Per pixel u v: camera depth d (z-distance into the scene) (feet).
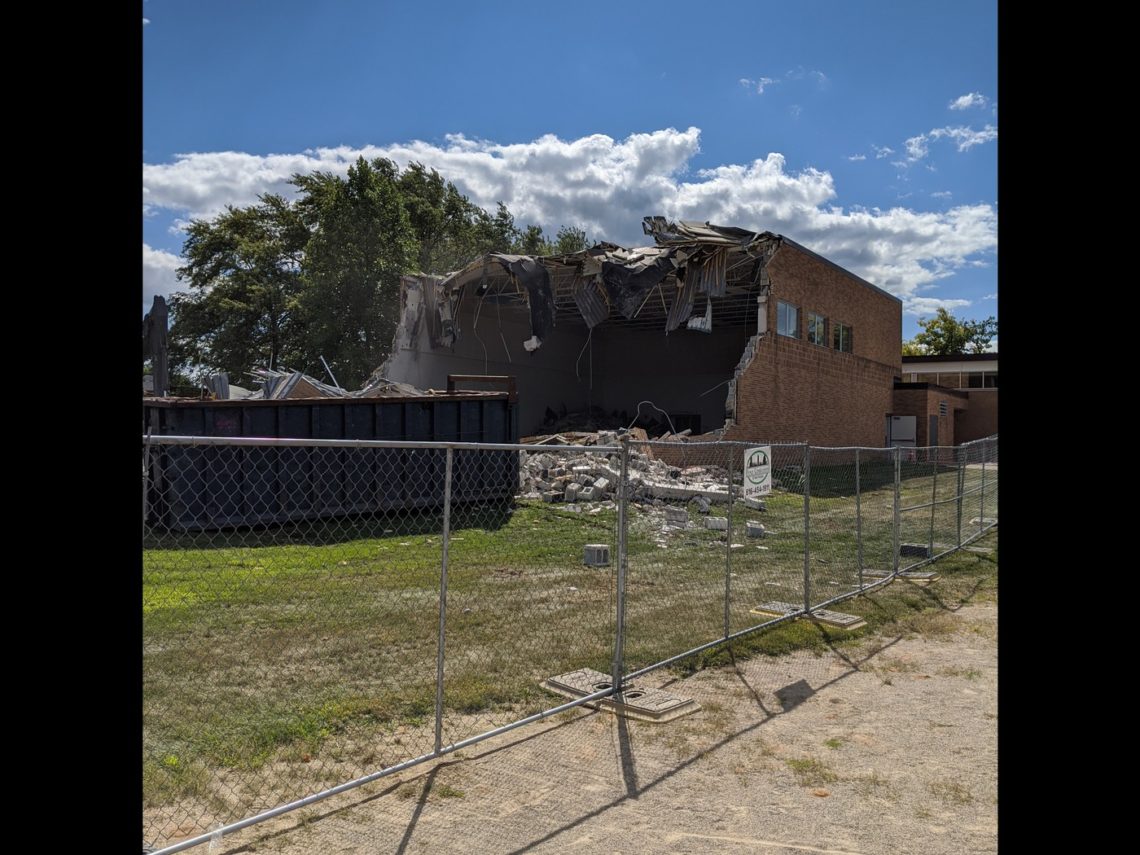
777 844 12.89
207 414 39.11
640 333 126.11
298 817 13.41
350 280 126.72
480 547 37.55
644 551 38.42
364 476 44.06
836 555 39.60
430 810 13.78
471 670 20.63
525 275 83.25
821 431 97.86
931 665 22.79
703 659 22.68
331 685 19.22
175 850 11.82
